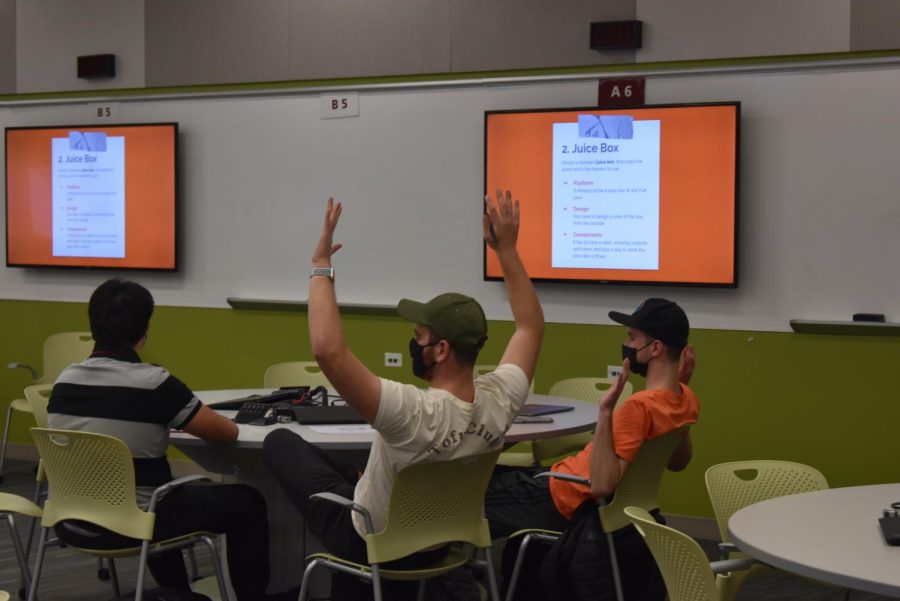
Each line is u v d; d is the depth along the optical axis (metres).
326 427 3.77
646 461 3.37
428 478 2.89
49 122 7.11
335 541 3.04
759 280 5.42
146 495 3.39
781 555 2.24
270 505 3.93
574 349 5.82
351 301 6.40
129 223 6.84
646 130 5.55
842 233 5.27
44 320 7.19
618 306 5.72
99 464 3.30
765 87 5.37
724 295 5.48
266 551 3.68
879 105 5.18
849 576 2.09
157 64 6.78
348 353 2.73
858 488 2.93
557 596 3.29
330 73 6.35
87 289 7.06
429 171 6.15
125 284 3.54
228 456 3.86
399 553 2.92
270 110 6.54
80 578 4.71
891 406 5.16
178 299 6.83
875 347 5.18
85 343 6.48
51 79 7.07
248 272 6.64
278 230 6.55
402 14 6.15
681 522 5.58
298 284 6.52
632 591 3.47
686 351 3.69
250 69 6.55
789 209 5.36
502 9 5.89
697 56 5.46
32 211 7.11
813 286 5.33
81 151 6.93
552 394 5.14
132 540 3.38
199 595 3.64
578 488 3.43
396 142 6.23
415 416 2.79
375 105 6.27
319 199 6.45
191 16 6.68
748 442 5.45
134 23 6.83
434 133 6.12
